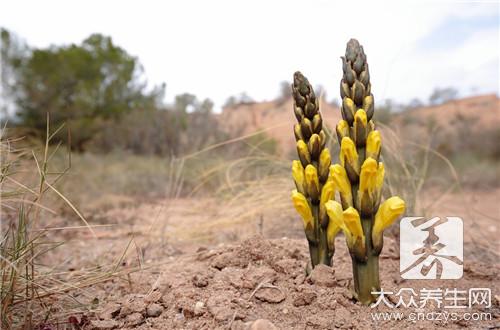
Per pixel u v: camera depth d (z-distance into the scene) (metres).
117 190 2.21
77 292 0.73
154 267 0.86
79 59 5.21
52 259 0.99
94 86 5.14
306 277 0.67
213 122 3.68
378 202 0.59
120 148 3.62
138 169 2.79
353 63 0.59
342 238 0.99
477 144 4.14
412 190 1.08
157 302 0.67
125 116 4.41
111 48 5.70
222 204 1.47
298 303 0.62
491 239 1.16
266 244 0.77
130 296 0.70
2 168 0.75
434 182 2.30
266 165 1.48
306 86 0.63
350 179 0.58
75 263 0.96
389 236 0.99
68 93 5.01
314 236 0.66
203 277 0.71
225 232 1.20
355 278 0.62
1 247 0.64
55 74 4.85
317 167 0.64
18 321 0.62
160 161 3.19
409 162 1.20
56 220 1.28
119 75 5.51
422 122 3.48
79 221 1.44
